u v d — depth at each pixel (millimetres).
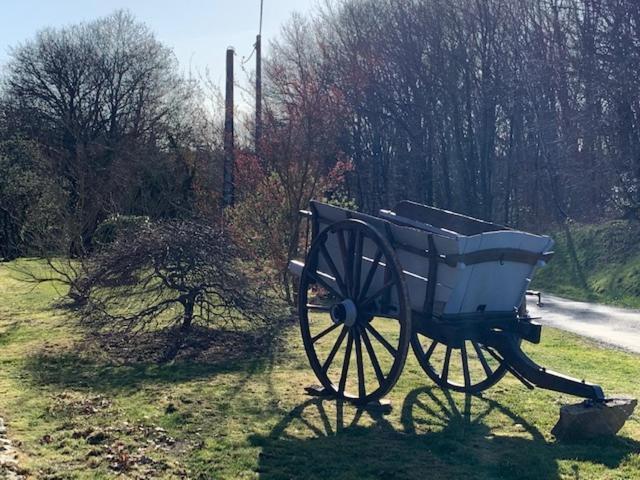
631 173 30953
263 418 7297
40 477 5473
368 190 47219
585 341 14367
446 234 7746
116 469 5715
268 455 6176
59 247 16766
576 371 10570
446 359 8742
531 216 41000
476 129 42500
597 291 24641
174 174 27016
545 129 38188
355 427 7059
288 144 16172
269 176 16578
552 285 27484
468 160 42375
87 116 39125
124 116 39844
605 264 27109
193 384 8656
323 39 37844
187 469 5816
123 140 33938
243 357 10320
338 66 38375
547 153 38906
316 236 8328
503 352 7340
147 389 8383
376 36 40750
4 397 7875
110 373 9219
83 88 39812
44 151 30219
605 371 10695
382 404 7742
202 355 10359
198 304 11586
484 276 7211
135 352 10406
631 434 6996
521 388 8867
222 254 11750
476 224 8352
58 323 12648
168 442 6484
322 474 5770
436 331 7301
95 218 18781
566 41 35250
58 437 6496
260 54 20422
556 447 6523
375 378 9266
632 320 18125
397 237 7484
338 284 8023
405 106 42125
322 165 17359
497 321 7531
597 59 30781
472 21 38875
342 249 7902
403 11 40438
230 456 6145
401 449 6430
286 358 10305
